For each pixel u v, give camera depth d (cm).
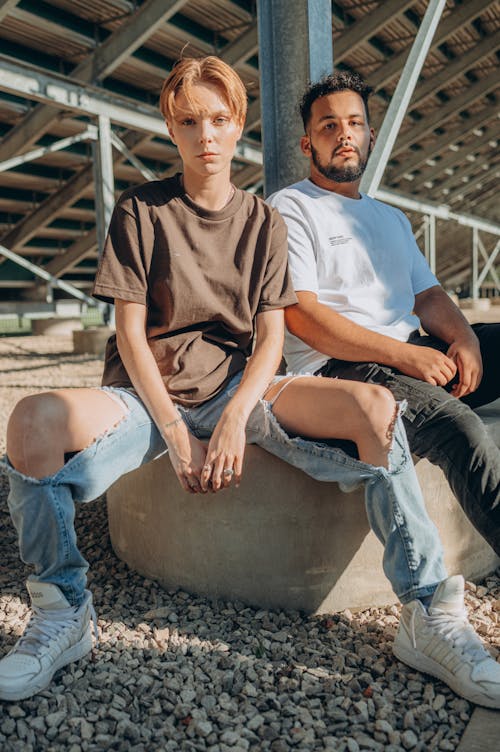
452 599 171
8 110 945
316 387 186
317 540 209
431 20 329
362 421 176
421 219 1997
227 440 178
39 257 1553
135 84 967
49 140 1080
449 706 164
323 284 228
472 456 179
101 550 263
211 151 188
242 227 199
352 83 229
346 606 215
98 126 832
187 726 157
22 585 235
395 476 173
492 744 147
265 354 194
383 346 205
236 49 888
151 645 190
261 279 199
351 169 230
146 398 182
